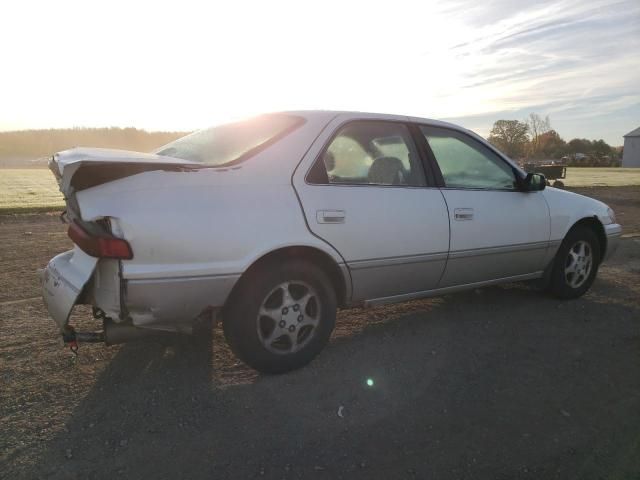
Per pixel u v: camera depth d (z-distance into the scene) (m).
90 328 3.95
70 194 2.73
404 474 2.29
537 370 3.34
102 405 2.84
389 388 3.07
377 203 3.39
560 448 2.50
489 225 3.99
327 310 3.28
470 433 2.62
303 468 2.32
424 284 3.76
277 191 3.02
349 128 3.47
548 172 25.03
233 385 3.08
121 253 2.56
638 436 2.61
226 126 3.77
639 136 71.56
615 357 3.57
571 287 4.79
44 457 2.38
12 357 3.42
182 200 2.72
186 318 2.85
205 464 2.34
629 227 10.29
